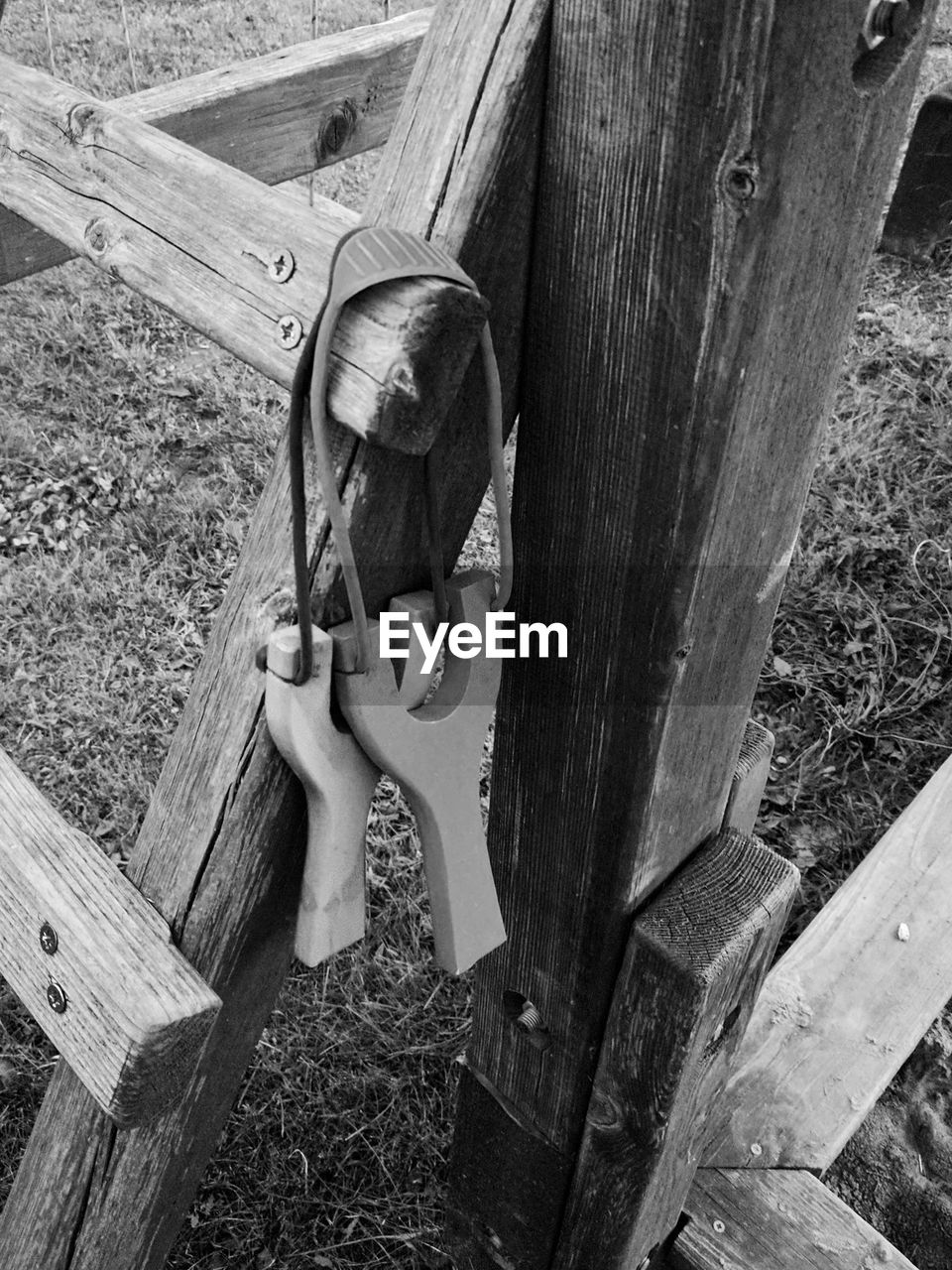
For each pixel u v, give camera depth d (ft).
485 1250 5.26
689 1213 4.94
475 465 2.79
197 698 3.02
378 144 7.98
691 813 3.63
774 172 2.22
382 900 7.49
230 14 16.67
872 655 9.23
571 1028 4.06
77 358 11.75
